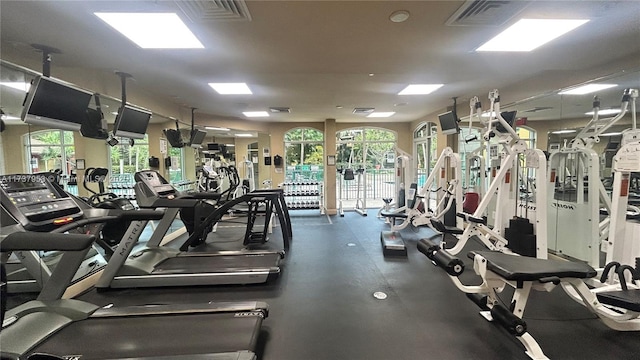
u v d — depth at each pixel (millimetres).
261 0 1994
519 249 4137
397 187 6883
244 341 2121
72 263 2561
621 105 3260
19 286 3197
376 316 2838
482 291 2631
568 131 4098
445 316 2826
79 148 4078
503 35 2621
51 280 2551
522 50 2979
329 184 8297
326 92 4816
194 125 6656
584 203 3898
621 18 2311
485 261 2400
